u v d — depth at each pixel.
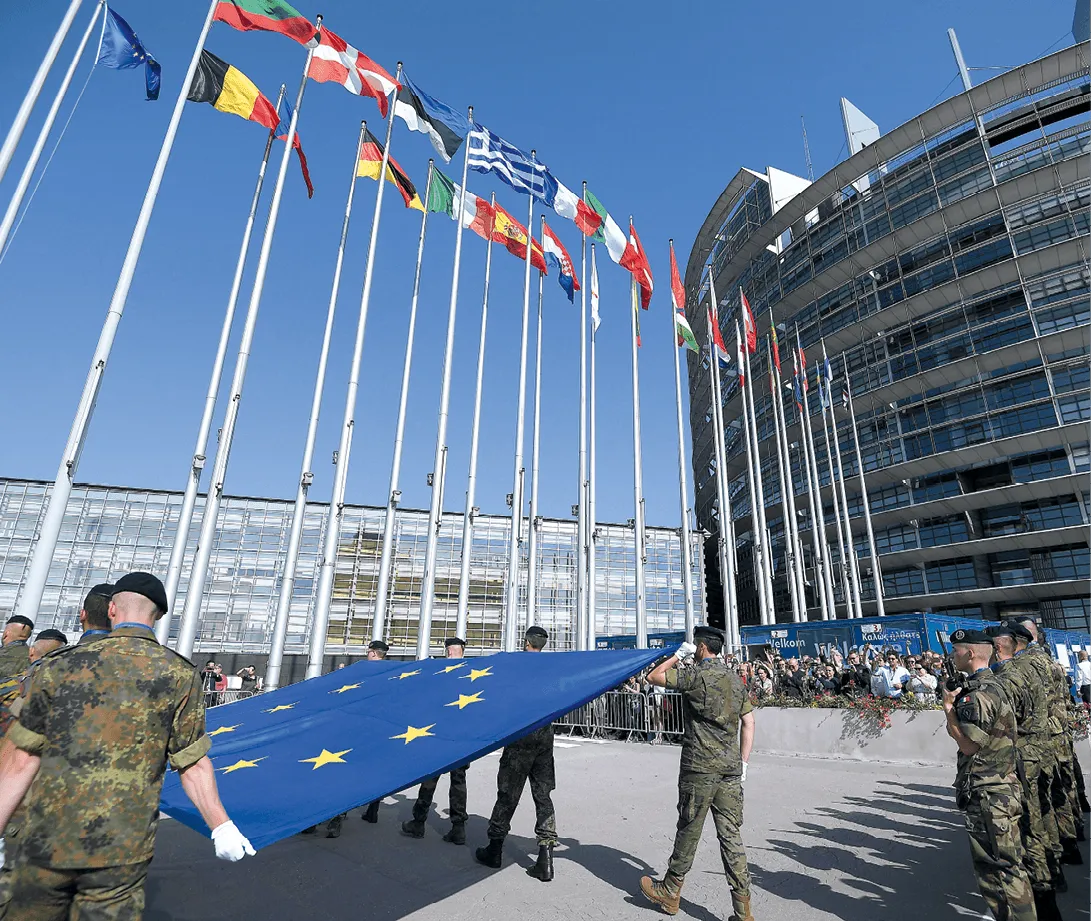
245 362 14.83
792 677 17.17
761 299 58.41
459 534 36.81
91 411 10.94
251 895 5.18
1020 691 4.81
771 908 5.00
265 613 33.28
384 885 5.43
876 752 12.97
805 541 50.50
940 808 8.50
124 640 2.84
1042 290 42.09
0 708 3.82
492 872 5.79
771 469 54.88
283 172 15.86
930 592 43.72
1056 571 39.38
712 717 4.95
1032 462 41.12
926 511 44.19
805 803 8.85
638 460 21.20
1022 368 42.16
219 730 5.99
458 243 20.17
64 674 2.66
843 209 52.84
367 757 4.79
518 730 4.85
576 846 6.68
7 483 32.59
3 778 2.53
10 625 5.52
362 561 35.06
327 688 7.03
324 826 7.21
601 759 13.22
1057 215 41.72
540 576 37.44
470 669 6.31
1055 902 4.54
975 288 44.41
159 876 5.61
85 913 2.45
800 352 40.47
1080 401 39.41
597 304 23.55
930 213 45.81
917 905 5.03
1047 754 5.05
